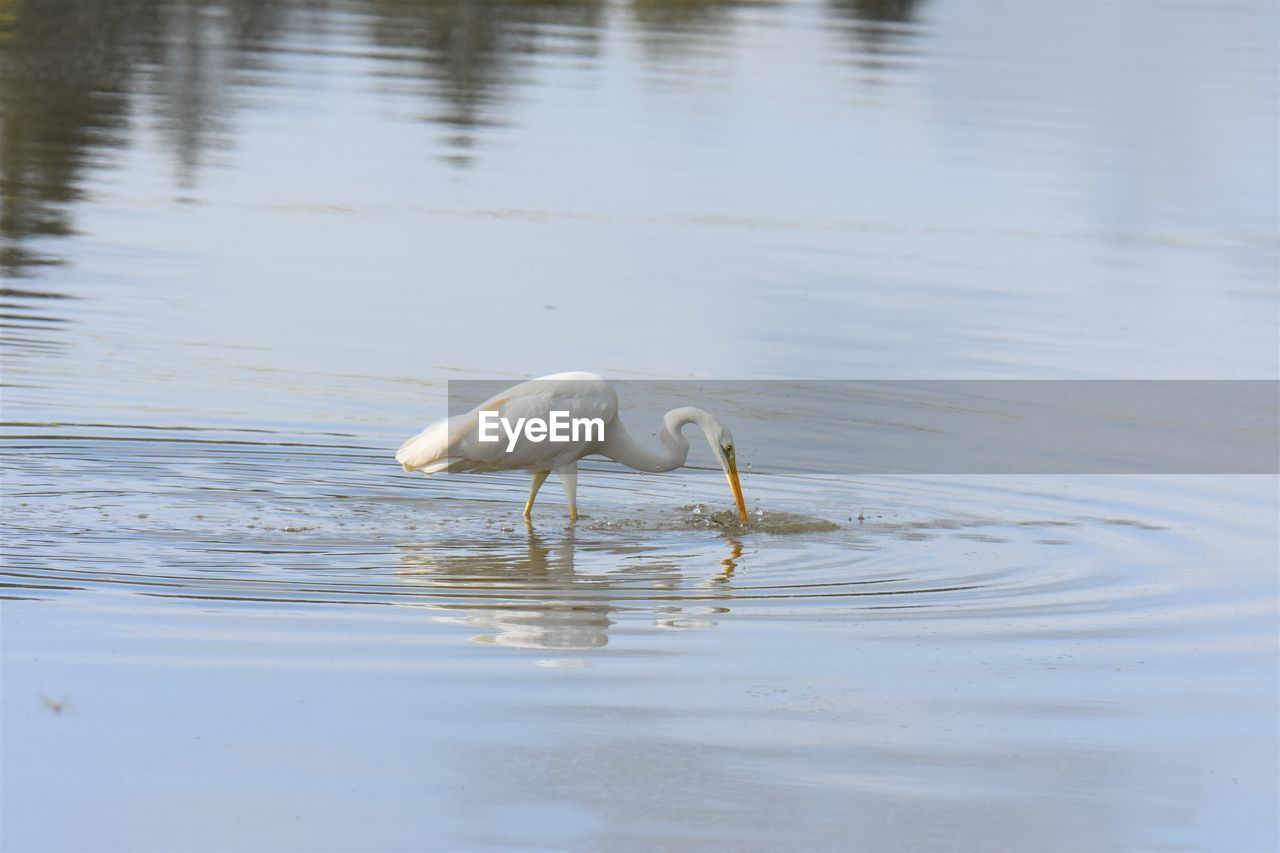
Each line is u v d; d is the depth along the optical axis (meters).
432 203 26.53
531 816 8.45
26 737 9.17
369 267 22.89
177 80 35.53
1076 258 25.94
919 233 26.80
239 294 21.25
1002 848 8.31
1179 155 34.47
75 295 20.73
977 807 8.77
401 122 32.53
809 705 10.13
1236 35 54.97
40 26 41.00
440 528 13.92
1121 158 33.91
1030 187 30.64
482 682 10.27
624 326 20.80
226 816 8.32
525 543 13.63
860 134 34.19
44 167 27.30
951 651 11.27
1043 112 38.47
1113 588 12.87
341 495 14.64
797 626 11.69
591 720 9.73
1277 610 12.39
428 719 9.63
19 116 30.72
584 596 12.20
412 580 12.41
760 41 46.41
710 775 9.03
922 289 23.52
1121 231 27.95
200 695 9.86
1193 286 24.64
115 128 30.50
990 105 38.81
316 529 13.63
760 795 8.81
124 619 11.16
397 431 16.44
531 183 28.23
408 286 22.08
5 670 10.13
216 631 11.01
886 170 31.14
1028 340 21.30
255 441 15.87
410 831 8.23
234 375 17.94
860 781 9.04
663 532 14.13
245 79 36.19
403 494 14.80
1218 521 14.88
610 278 23.02
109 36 40.50
